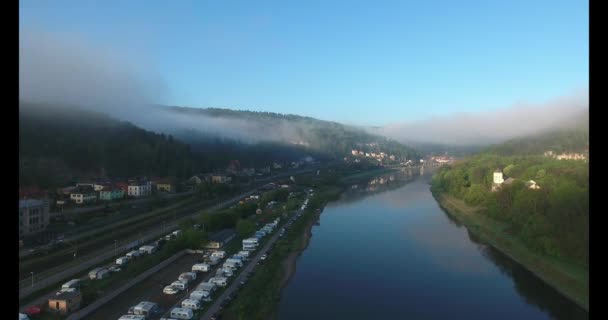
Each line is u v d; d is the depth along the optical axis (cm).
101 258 9119
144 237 11212
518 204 12000
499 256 10350
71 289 6825
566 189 10731
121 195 16262
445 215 16100
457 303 7531
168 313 6400
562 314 7062
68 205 13738
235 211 13562
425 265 9669
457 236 12538
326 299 7662
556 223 9738
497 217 13288
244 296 7188
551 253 9106
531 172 18762
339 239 12244
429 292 8025
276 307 7269
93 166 19012
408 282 8550
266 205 17238
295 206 16700
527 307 7350
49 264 8456
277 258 9750
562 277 8294
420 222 14738
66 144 19112
